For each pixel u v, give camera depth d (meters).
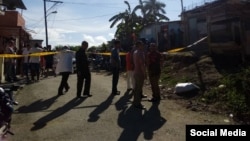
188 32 25.88
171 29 29.11
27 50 16.72
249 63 13.77
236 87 10.32
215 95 10.52
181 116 8.98
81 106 10.37
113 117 8.98
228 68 13.88
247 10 15.55
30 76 18.47
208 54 17.31
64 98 11.70
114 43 12.36
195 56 17.02
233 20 15.48
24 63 16.64
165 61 18.23
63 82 12.37
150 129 7.86
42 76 19.69
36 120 8.77
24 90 13.54
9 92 6.64
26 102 11.10
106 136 7.38
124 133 7.57
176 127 7.97
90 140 7.13
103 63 25.58
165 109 9.80
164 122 8.43
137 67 9.92
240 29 14.98
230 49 15.38
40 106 10.44
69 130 7.86
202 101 10.44
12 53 16.08
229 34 15.53
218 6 16.78
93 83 15.77
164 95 11.77
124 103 10.73
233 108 9.16
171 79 14.55
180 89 11.59
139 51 9.95
